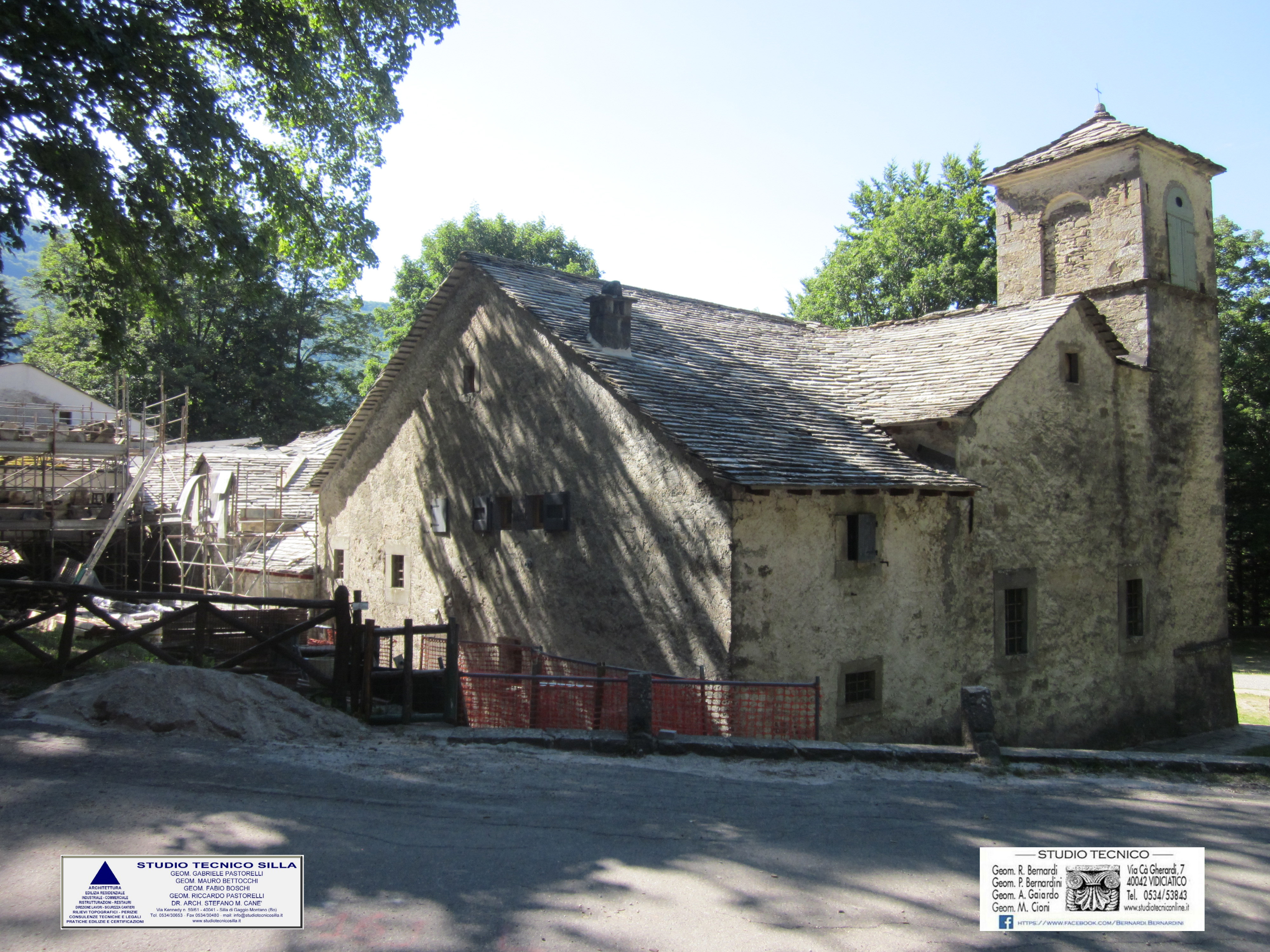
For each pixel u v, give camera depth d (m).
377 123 15.38
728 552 10.27
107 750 6.38
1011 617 13.60
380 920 4.21
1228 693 17.73
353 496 19.31
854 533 11.61
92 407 36.19
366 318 49.53
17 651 8.45
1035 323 14.78
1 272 11.75
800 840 5.68
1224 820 6.63
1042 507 14.11
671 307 17.48
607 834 5.57
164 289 13.20
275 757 6.67
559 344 13.16
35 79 10.28
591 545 12.47
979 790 7.19
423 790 6.21
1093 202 17.47
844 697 11.22
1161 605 16.38
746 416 12.28
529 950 4.00
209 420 43.78
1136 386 16.30
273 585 22.34
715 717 10.20
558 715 10.39
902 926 4.49
